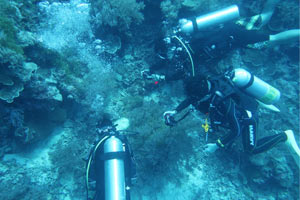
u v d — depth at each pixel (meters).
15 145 4.12
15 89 3.46
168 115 3.21
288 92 5.48
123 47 5.55
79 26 4.76
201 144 4.97
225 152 4.95
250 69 5.64
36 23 4.43
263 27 5.51
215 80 2.88
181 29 4.06
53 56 4.18
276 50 5.73
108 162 2.54
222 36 3.99
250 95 3.30
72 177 4.26
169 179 4.46
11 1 3.95
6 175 3.83
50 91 3.87
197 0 5.20
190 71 4.04
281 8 5.24
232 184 4.77
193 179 4.66
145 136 4.28
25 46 3.68
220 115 2.73
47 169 4.21
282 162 4.55
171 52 3.94
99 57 5.09
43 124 4.36
